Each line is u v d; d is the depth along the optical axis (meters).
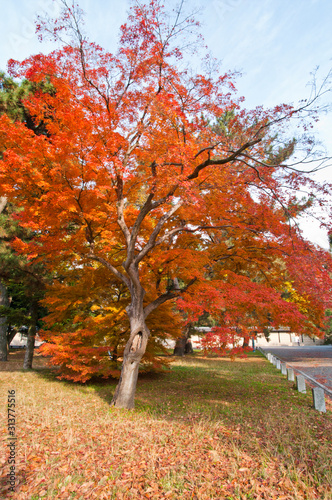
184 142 8.33
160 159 7.60
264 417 7.12
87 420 6.92
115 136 7.76
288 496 3.81
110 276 12.46
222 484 4.14
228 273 9.51
